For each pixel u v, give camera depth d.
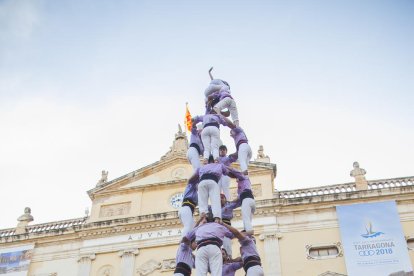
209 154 14.54
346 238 28.38
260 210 30.36
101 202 33.66
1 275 31.34
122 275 29.67
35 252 32.06
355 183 31.12
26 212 34.53
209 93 16.52
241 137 15.23
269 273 27.97
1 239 32.72
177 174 33.91
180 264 12.66
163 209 32.28
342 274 27.36
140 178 34.28
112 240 31.28
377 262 27.19
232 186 31.39
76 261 31.09
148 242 30.70
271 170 32.16
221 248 12.61
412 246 27.91
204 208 12.85
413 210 29.03
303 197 30.39
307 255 28.42
